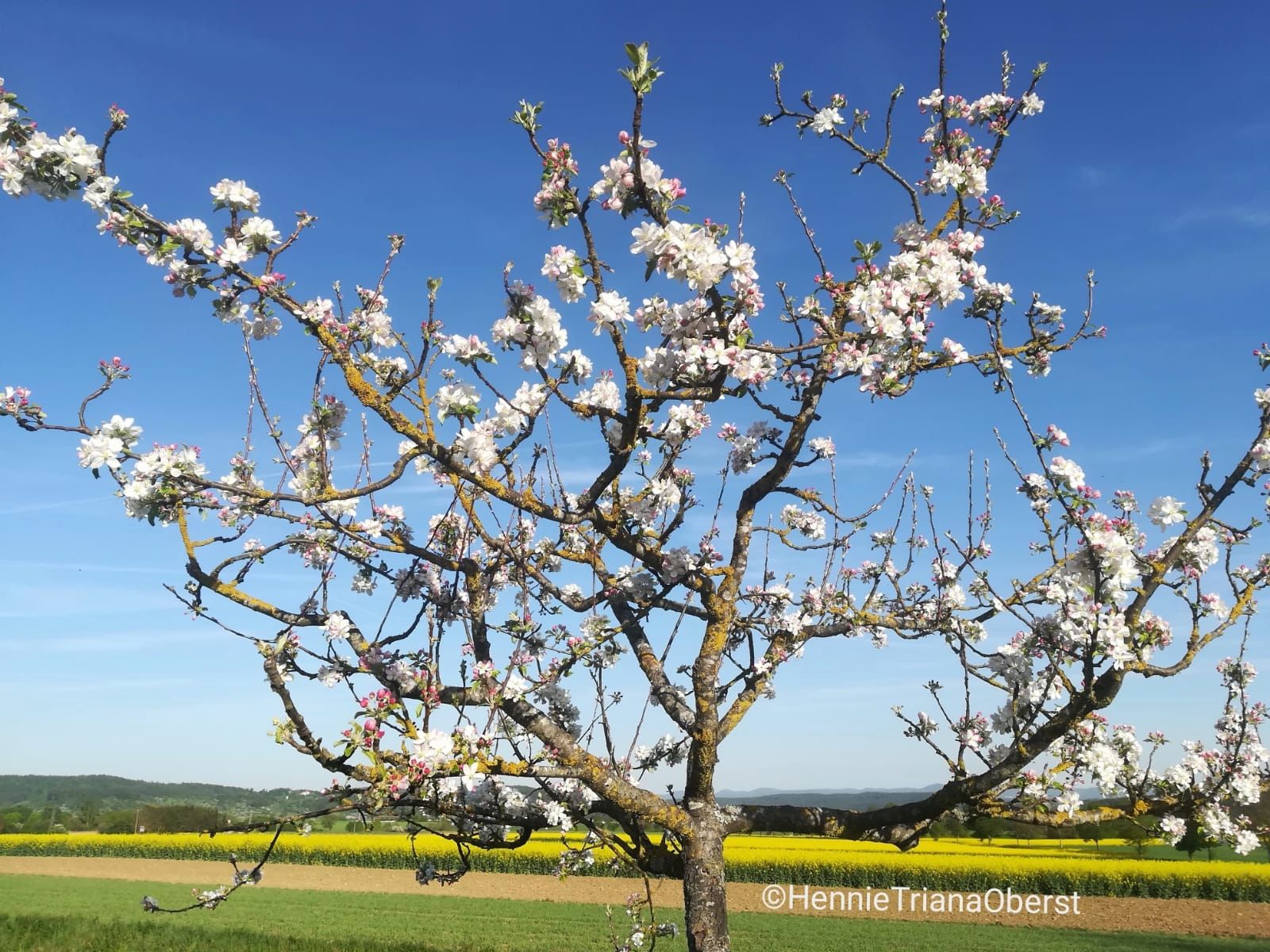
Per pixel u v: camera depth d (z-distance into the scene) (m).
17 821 68.56
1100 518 4.89
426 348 4.38
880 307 4.47
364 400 4.32
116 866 41.62
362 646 5.32
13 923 19.45
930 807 5.25
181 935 18.81
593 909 25.69
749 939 20.70
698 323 4.30
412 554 5.05
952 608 6.14
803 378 5.51
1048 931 21.98
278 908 27.03
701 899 4.57
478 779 4.28
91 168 3.88
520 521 5.83
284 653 5.25
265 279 4.16
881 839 5.50
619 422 5.19
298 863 40.47
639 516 5.75
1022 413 4.88
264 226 4.20
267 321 4.45
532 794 5.66
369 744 4.28
